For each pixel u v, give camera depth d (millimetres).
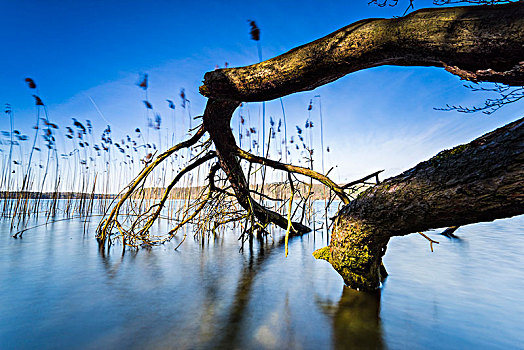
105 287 2996
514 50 1487
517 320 2137
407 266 3789
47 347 1767
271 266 3990
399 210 2258
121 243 5922
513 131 1715
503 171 1702
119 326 2068
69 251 4961
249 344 1809
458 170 1918
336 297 2689
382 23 1918
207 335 1933
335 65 2137
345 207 2844
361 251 2670
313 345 1794
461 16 1615
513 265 3814
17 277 3334
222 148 4613
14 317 2217
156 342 1834
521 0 1498
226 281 3252
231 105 3646
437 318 2184
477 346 1778
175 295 2764
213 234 7211
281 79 2312
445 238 6473
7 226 8359
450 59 1780
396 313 2291
